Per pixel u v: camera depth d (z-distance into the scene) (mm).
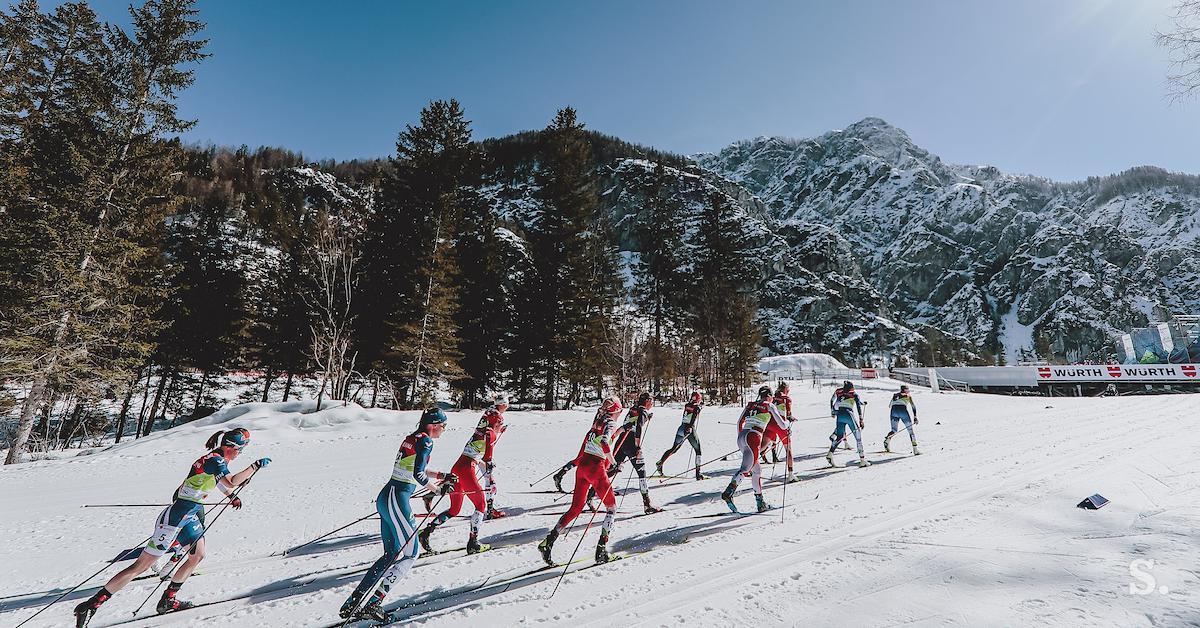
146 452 14367
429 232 28719
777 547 5355
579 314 30812
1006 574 4105
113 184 19438
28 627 4176
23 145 19859
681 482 9336
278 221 37812
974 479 8203
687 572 4754
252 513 7742
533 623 3850
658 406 30594
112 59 21047
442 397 36938
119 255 19359
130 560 5953
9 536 6953
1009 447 11375
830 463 10211
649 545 5738
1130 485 7121
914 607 3633
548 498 8242
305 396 36438
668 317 45281
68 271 17828
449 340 27062
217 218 42188
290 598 4578
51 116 19672
